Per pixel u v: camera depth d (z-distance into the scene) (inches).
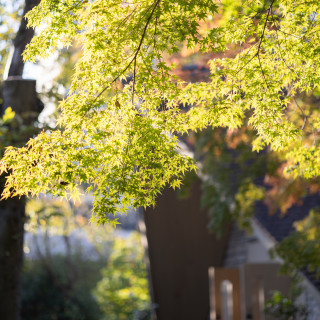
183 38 199.8
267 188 499.8
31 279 874.1
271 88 215.5
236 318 527.5
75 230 965.2
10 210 330.0
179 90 205.8
